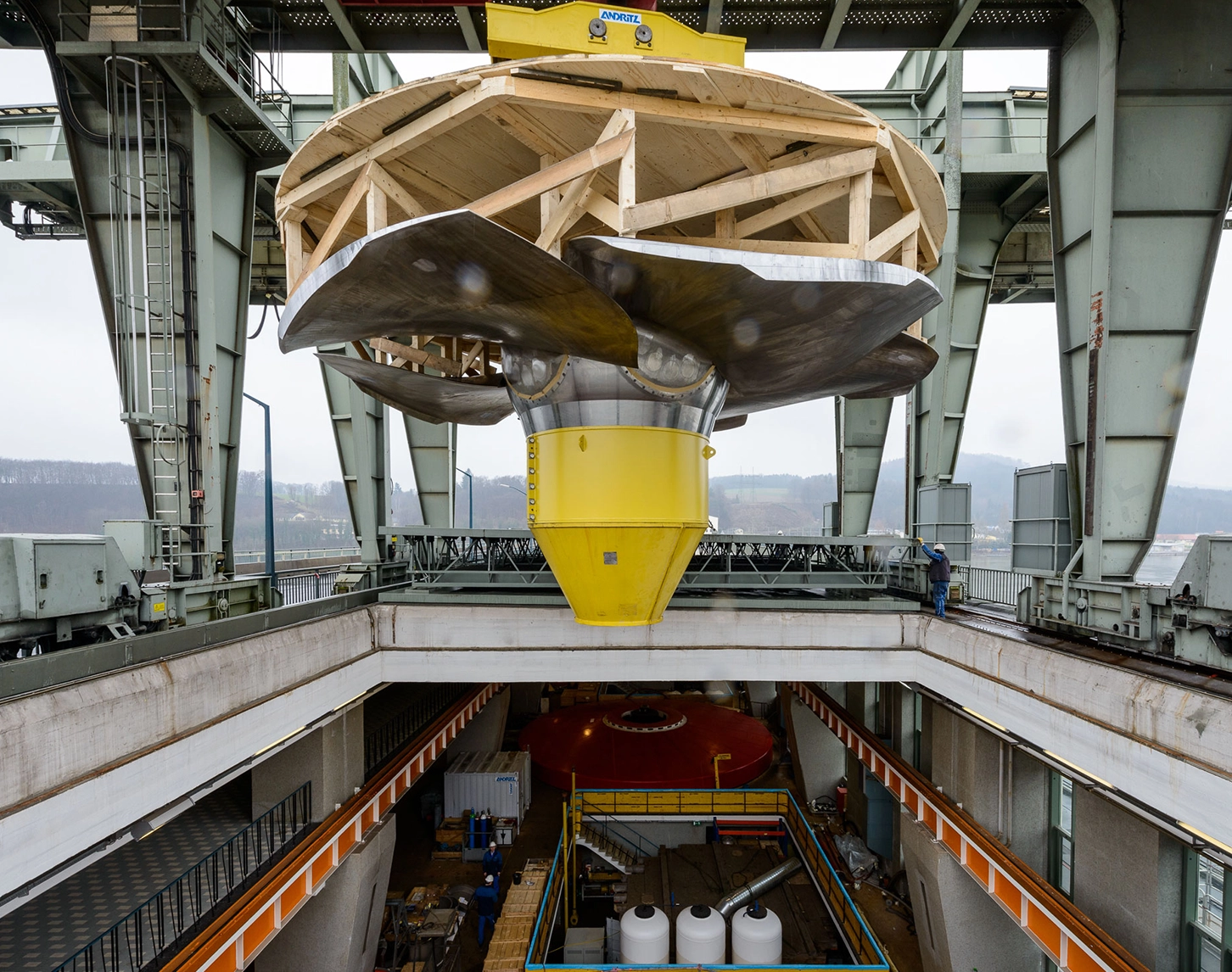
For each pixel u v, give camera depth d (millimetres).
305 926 13602
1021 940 14469
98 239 13984
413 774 17203
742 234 12375
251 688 10000
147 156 13727
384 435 23906
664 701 34594
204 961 9336
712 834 23219
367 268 7906
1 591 8227
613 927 16828
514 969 14453
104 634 10031
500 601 14977
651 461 11227
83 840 6973
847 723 21234
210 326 14234
